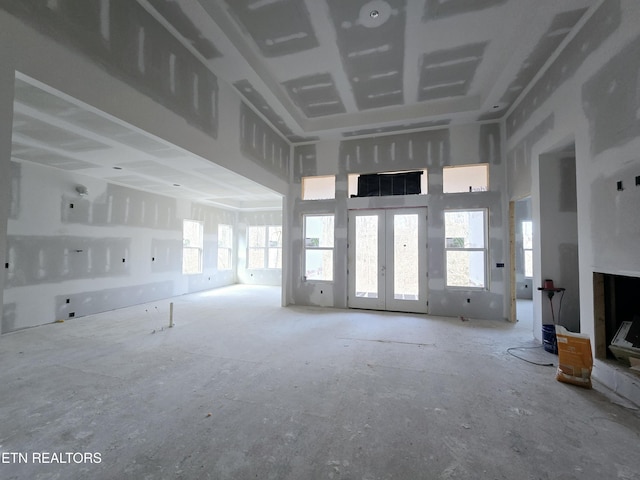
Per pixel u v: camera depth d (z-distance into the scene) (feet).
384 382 8.79
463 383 8.74
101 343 12.25
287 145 19.79
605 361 8.77
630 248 7.61
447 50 11.64
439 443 6.04
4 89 5.74
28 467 5.36
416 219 18.02
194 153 11.24
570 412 7.18
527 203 25.61
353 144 19.19
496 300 16.39
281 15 9.96
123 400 7.70
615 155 8.13
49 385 8.50
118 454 5.70
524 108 13.80
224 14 9.94
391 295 18.35
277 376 9.16
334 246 19.48
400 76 13.48
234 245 32.40
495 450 5.84
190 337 13.08
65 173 16.24
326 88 14.58
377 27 10.47
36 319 14.94
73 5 7.05
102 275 18.33
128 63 8.49
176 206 24.50
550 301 12.25
